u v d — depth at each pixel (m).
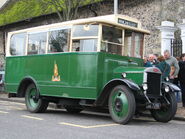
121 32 9.23
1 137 6.33
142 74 8.18
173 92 8.68
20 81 10.67
